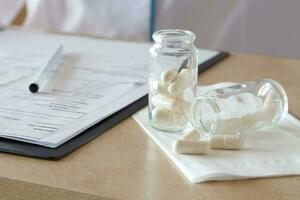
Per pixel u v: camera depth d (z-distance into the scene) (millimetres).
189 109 421
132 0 917
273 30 892
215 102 415
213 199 338
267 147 399
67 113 441
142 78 533
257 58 622
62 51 610
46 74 522
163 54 428
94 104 462
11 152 383
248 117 417
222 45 918
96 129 420
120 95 485
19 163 373
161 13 918
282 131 425
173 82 422
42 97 476
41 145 392
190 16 912
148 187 349
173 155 383
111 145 401
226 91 436
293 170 368
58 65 566
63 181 354
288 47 896
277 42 898
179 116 420
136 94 488
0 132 404
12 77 529
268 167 371
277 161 379
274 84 447
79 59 590
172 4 909
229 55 631
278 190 349
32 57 598
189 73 426
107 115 440
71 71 549
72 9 948
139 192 344
